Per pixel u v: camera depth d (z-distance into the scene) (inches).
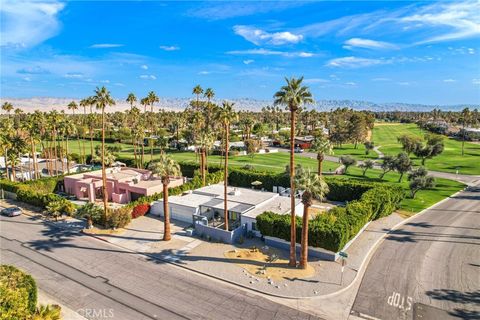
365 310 1016.9
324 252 1360.7
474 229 1679.4
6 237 1609.3
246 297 1091.3
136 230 1695.4
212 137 2581.2
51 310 943.7
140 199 1957.4
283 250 1454.2
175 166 1551.4
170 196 2062.0
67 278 1215.6
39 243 1536.7
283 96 1210.0
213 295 1104.2
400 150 4537.4
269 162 3654.0
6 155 2662.4
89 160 3720.5
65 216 1913.1
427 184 2256.4
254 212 1678.2
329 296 1093.1
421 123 7632.9
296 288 1137.4
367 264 1318.9
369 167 2928.2
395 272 1253.1
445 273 1242.6
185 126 6190.9
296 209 1732.3
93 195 2299.5
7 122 3100.4
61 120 3132.4
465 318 979.3
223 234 1549.0
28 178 2955.2
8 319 836.0
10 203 2175.2
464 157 3836.1
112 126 7573.8
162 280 1202.6
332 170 3198.8
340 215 1517.0
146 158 3774.6
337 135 4992.6
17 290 903.7
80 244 1528.1
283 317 984.3
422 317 982.4
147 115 6427.2
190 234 1626.5
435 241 1536.7
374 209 1701.5
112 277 1224.8
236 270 1268.5
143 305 1047.6
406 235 1609.3
